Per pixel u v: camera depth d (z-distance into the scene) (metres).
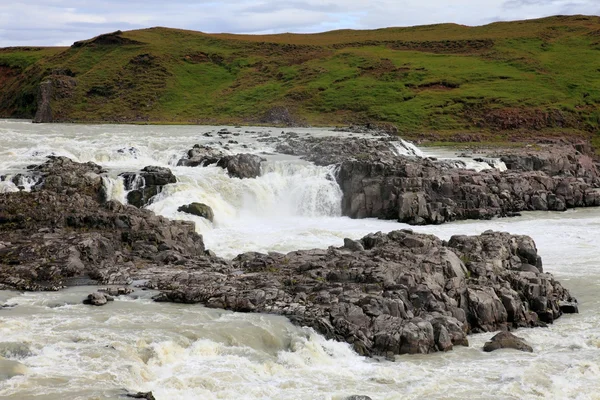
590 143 126.25
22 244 45.28
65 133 105.12
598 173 98.81
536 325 40.12
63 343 31.66
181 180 70.06
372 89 147.50
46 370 29.25
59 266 42.41
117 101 154.00
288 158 81.00
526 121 131.25
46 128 117.06
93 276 41.94
